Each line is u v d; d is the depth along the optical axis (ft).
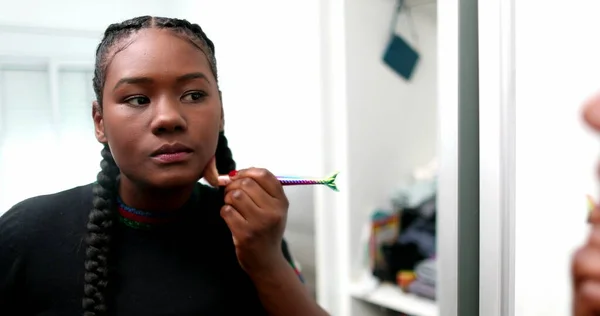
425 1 4.16
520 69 1.89
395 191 4.20
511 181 1.93
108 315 1.60
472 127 2.09
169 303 1.63
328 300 4.18
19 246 1.65
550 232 1.84
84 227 1.70
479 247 2.09
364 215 4.14
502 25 1.90
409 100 4.34
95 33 6.09
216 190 1.93
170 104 1.48
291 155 4.59
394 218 4.15
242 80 5.32
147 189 1.59
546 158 1.84
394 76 4.23
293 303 1.68
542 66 1.83
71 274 1.63
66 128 6.17
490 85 1.94
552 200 1.83
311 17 4.14
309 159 4.33
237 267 1.78
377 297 3.91
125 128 1.49
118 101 1.51
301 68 4.35
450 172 2.09
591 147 1.72
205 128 1.54
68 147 6.21
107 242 1.65
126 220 1.70
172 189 1.56
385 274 4.03
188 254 1.72
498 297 1.97
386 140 4.23
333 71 4.08
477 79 2.08
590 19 1.71
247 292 1.78
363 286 4.04
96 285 1.59
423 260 3.90
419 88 4.39
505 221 1.95
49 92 6.02
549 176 1.83
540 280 1.87
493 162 1.95
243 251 1.60
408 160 4.38
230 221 1.58
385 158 4.24
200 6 5.98
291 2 4.42
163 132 1.47
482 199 2.01
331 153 4.14
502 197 1.94
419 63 4.34
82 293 1.62
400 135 4.31
